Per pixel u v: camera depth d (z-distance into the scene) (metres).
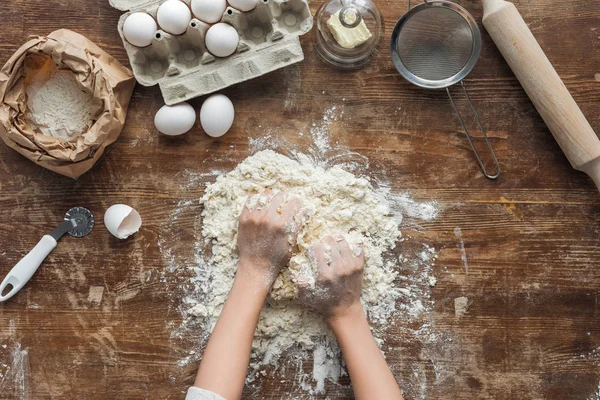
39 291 1.25
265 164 1.24
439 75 1.23
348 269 1.17
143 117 1.25
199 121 1.26
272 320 1.23
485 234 1.27
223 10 1.18
